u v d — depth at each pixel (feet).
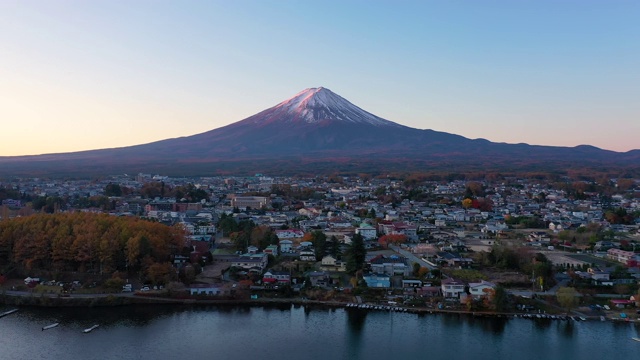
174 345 331.57
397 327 363.15
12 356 312.91
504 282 431.84
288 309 395.75
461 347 332.60
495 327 363.35
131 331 352.28
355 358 316.19
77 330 352.49
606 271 457.68
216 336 346.33
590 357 319.68
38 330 351.25
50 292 407.64
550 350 329.31
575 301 392.47
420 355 321.73
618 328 362.74
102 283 422.00
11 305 392.88
